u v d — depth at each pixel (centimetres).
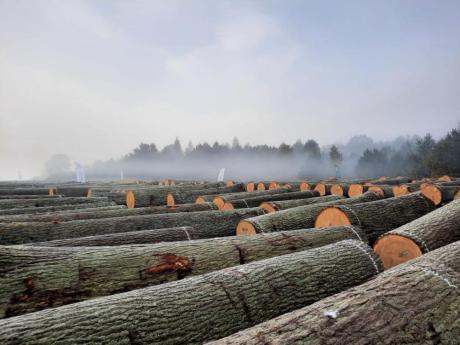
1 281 259
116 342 197
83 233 515
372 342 176
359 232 435
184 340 212
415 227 385
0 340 182
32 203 928
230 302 239
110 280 290
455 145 3169
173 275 311
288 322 187
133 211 690
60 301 268
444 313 203
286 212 567
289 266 285
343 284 287
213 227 598
